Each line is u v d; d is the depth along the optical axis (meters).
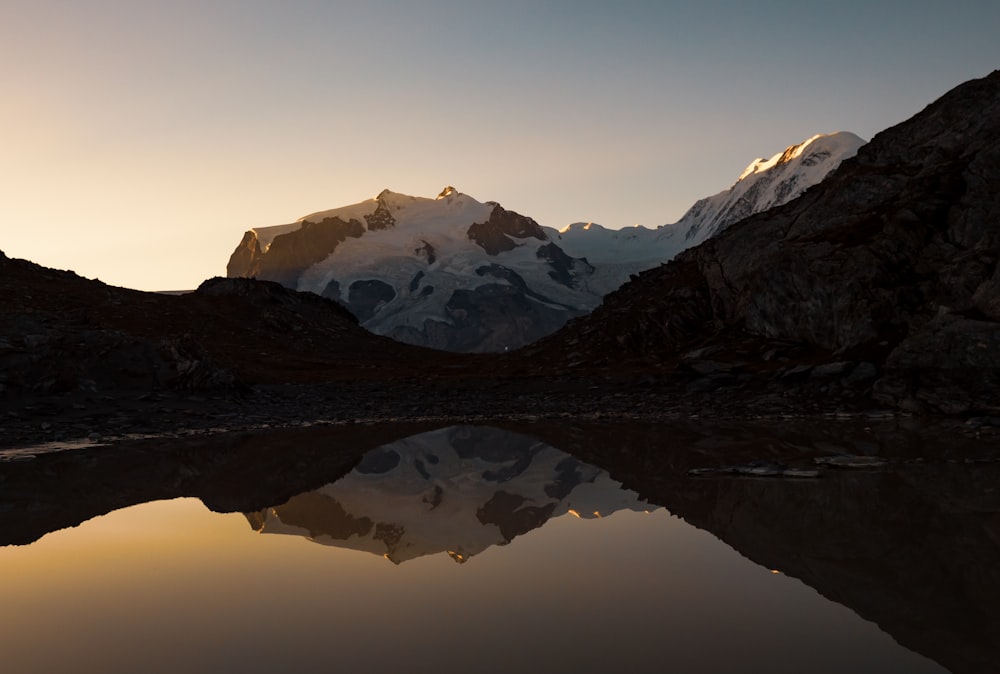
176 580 7.80
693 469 16.48
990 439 20.42
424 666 5.09
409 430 28.88
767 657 5.21
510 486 15.46
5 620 6.41
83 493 14.84
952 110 45.38
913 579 7.36
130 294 67.56
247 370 53.91
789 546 9.09
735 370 37.41
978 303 29.58
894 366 30.03
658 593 7.02
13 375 29.20
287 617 6.36
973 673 4.86
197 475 17.61
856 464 16.22
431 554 8.97
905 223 37.34
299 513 12.49
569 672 4.96
